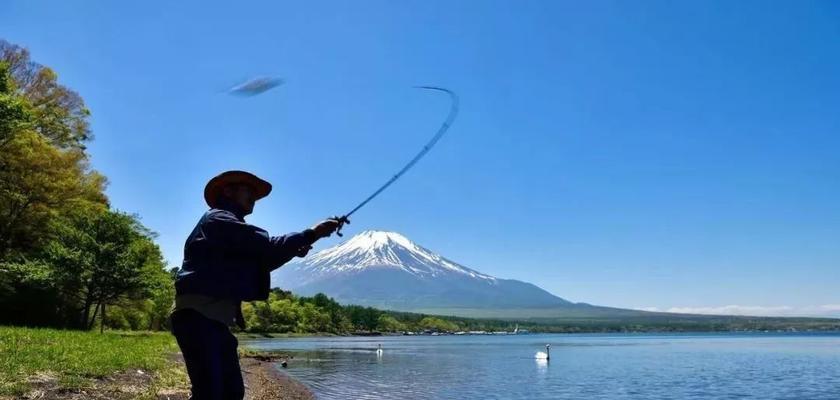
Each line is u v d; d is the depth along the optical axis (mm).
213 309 4164
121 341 24844
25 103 32656
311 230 4297
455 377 32750
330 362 43500
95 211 41031
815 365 47969
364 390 24266
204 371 4066
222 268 4070
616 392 27516
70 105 41250
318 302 172500
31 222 38688
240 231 4102
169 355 21719
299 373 32344
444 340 145250
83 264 37656
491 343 118000
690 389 29203
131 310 57625
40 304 38031
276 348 69625
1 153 34188
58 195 38188
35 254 38406
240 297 4074
